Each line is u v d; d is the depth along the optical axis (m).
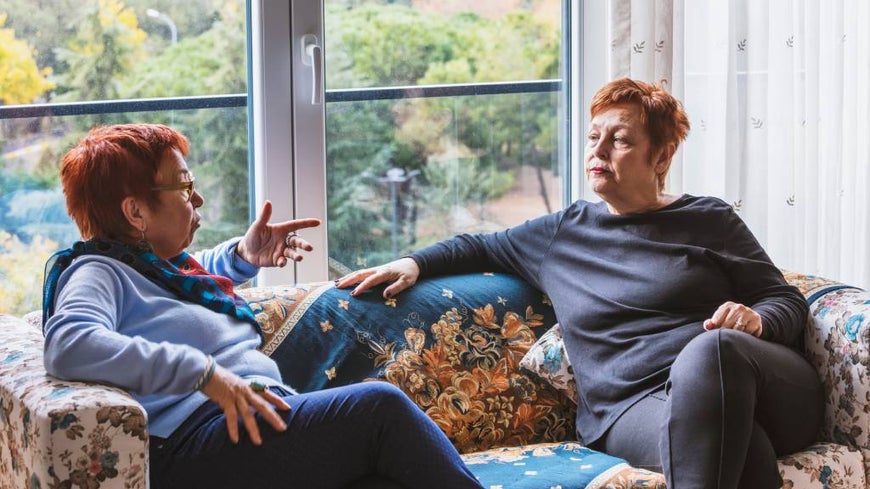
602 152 2.37
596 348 2.27
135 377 1.61
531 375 2.35
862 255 3.26
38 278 2.51
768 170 3.06
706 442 1.90
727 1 2.94
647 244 2.33
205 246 2.67
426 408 2.22
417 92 2.89
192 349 1.66
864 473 2.19
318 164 2.71
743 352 2.00
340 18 2.76
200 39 2.60
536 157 3.08
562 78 3.09
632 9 2.87
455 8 2.91
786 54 3.01
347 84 2.79
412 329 2.29
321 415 1.71
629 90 2.38
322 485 1.71
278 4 2.61
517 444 2.30
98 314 1.68
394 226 2.91
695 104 2.99
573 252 2.40
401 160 2.89
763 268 2.31
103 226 1.86
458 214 2.99
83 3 2.48
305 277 2.74
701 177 3.02
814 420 2.19
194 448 1.70
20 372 1.72
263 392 1.70
